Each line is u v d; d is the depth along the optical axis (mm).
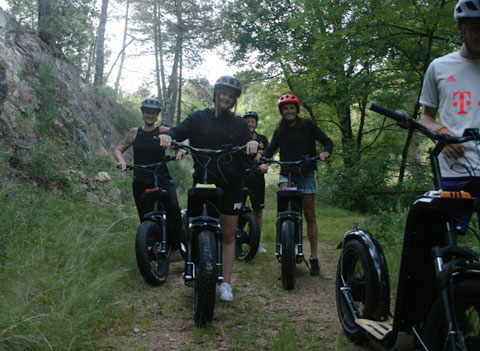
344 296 2980
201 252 3117
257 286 4309
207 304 3047
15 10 13961
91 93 13102
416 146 15125
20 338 2494
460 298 1842
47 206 5871
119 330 3045
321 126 18094
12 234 4324
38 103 8922
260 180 6125
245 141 3576
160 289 4070
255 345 2857
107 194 8273
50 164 7680
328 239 7203
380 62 12562
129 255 4820
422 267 2180
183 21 19297
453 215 2051
